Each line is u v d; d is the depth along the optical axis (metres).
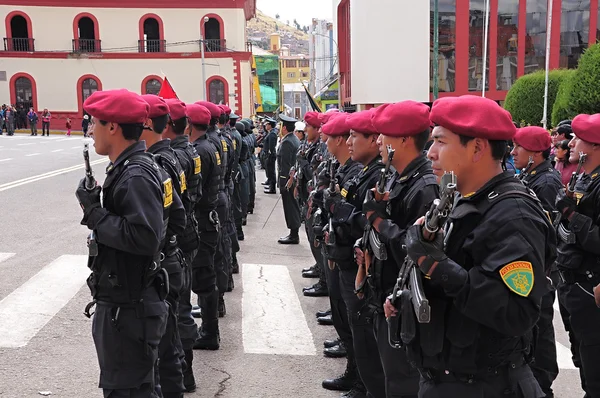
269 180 16.06
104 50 43.84
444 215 2.06
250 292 7.00
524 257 2.08
